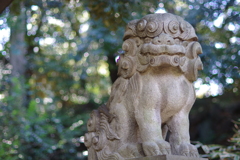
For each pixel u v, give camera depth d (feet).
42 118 18.86
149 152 7.30
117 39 19.42
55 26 23.71
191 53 7.94
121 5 14.61
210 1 17.65
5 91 20.24
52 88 27.09
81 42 24.02
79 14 21.66
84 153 22.31
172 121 8.02
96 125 8.69
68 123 24.45
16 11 16.10
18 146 17.11
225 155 10.62
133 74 7.93
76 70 25.85
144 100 7.68
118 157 7.88
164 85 7.72
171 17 7.77
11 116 17.88
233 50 17.17
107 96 27.71
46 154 19.26
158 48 7.39
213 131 20.21
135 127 8.15
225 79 17.12
